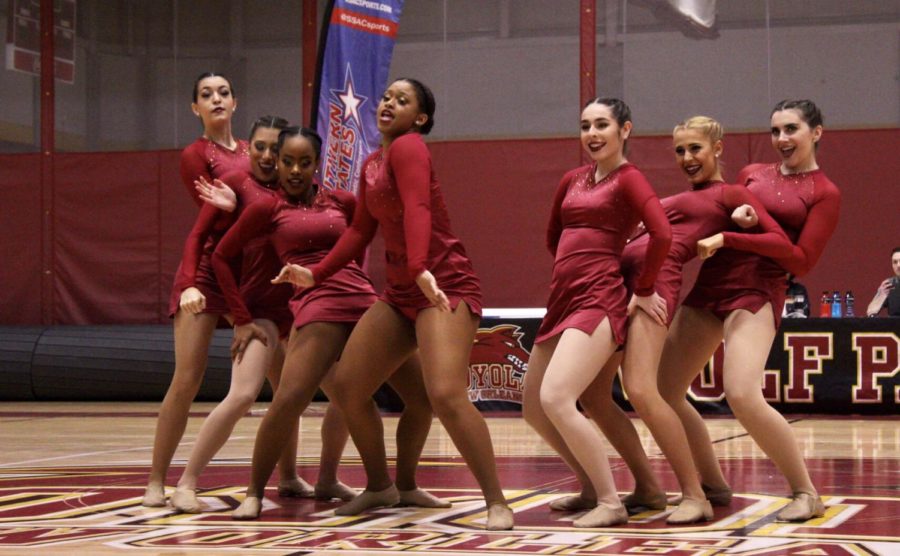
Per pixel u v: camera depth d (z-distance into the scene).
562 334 7.39
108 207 24.95
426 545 6.44
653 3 23.30
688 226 7.85
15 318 25.17
